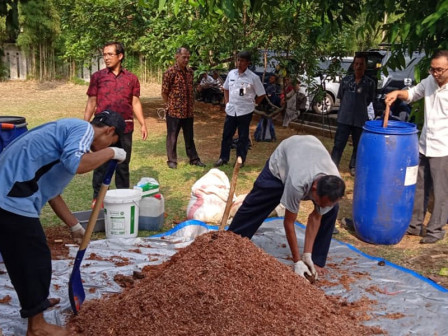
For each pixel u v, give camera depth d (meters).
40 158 2.99
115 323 3.30
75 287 3.56
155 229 5.56
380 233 5.27
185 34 9.97
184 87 7.87
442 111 5.09
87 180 7.38
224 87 8.15
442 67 4.89
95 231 5.43
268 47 10.05
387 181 5.09
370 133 5.16
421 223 5.62
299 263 4.14
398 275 4.45
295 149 4.10
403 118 9.70
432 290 4.18
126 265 4.47
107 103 5.70
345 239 5.53
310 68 9.90
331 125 11.98
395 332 3.54
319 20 9.03
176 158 8.20
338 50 9.91
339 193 3.59
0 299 3.77
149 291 3.47
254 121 13.61
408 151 5.06
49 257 3.15
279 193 4.32
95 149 3.32
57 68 20.97
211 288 3.34
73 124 3.05
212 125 12.59
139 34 12.35
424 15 5.51
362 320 3.69
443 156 5.15
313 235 4.24
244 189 7.07
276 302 3.38
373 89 7.27
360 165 5.28
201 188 5.84
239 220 4.51
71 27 13.75
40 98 16.78
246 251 3.69
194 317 3.20
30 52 20.59
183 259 3.70
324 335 3.23
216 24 9.09
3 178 2.96
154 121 12.92
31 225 3.02
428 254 5.09
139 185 5.53
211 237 3.82
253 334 3.12
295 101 11.74
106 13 12.00
